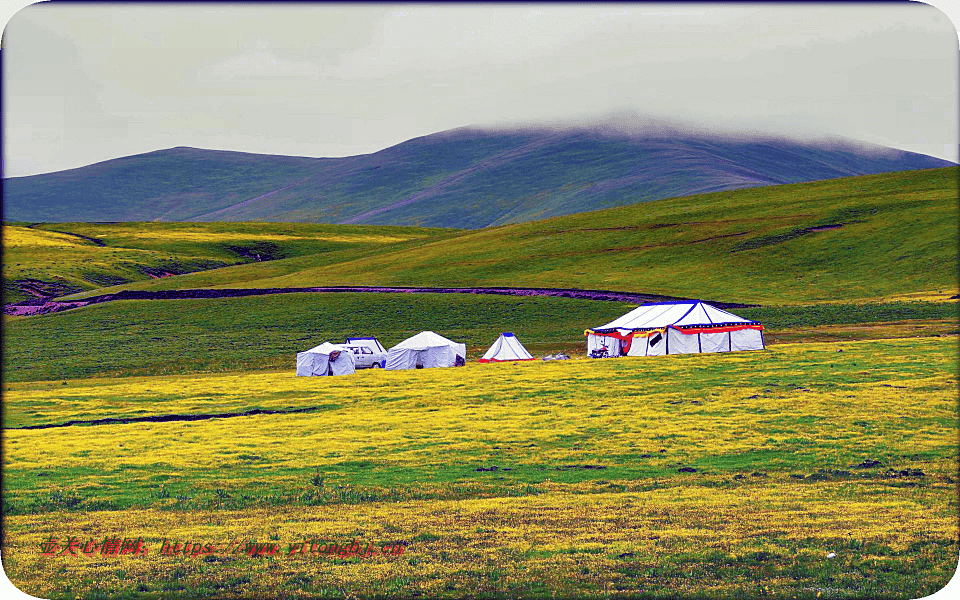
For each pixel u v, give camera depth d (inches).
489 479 1678.2
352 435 2159.2
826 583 1030.4
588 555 1153.4
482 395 2684.5
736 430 2028.8
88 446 2068.2
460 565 1120.2
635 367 3043.8
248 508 1476.4
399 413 2469.2
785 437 1937.7
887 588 1008.9
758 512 1362.0
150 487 1654.8
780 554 1138.7
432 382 3016.7
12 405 2790.4
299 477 1722.4
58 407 2743.6
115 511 1459.2
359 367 3818.9
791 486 1547.7
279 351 4601.4
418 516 1381.6
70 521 1381.6
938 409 2126.0
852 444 1851.6
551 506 1438.2
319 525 1331.2
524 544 1206.3
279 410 2623.0
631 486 1592.0
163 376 3882.9
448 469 1774.1
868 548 1159.0
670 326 3555.6
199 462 1873.8
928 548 1154.0
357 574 1095.0
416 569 1107.9
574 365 3223.4
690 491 1530.5
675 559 1127.6
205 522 1368.1
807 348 3211.1
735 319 3614.7
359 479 1700.3
